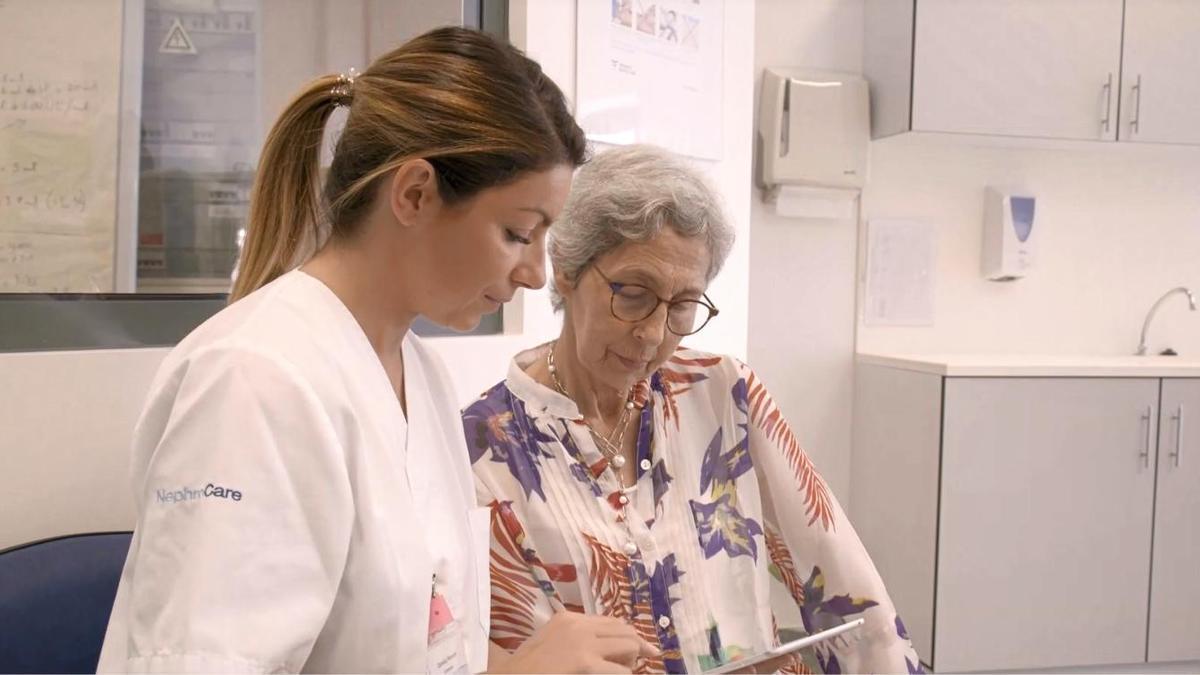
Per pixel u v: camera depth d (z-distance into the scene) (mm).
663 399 1224
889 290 3197
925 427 2750
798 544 1263
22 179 1496
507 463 1130
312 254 896
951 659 2697
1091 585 2723
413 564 789
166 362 759
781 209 3043
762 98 3057
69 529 1280
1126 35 2883
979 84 2840
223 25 1719
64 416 1271
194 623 621
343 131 851
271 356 714
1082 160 3279
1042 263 3281
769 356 3154
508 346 2010
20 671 1081
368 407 794
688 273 1101
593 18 2090
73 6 1530
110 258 1589
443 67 814
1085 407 2697
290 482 690
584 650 813
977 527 2686
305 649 690
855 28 3135
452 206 798
